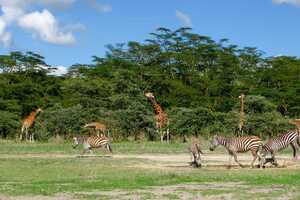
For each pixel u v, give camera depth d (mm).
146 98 49969
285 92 57219
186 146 35250
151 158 26391
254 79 61406
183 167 22219
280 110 57969
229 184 16297
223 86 59250
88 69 65625
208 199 13664
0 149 32375
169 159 25906
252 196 14055
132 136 45531
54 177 18922
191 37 65625
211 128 46000
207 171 20406
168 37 66375
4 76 59969
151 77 58000
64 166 22484
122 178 17969
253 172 19875
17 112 53781
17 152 30281
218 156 27562
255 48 65375
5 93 56719
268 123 46125
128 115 45469
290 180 17078
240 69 62750
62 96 58312
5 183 16938
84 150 28391
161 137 43219
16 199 13867
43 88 60094
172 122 46000
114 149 32219
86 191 14992
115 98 48938
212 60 64688
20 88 57344
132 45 66188
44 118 46219
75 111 45875
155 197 13969
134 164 23375
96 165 22875
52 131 45281
